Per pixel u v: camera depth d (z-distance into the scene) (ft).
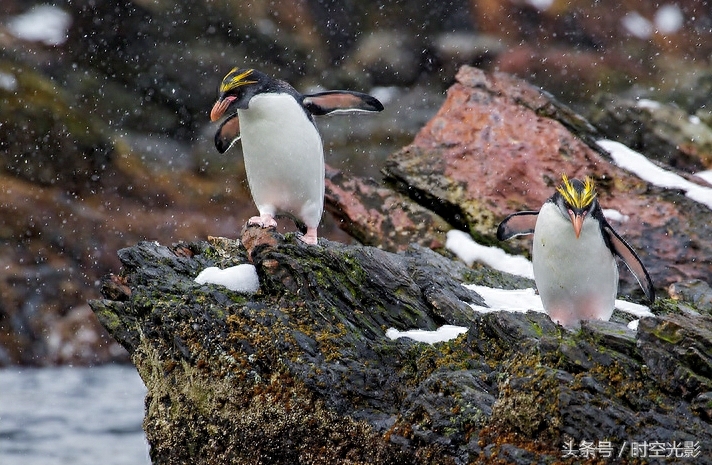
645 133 58.23
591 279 30.48
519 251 48.88
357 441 29.55
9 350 70.85
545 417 25.82
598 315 31.24
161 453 33.65
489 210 50.60
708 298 40.50
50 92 98.89
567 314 31.53
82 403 58.49
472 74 56.59
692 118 58.75
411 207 51.93
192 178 99.50
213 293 33.09
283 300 33.04
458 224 51.39
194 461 32.81
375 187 52.90
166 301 33.40
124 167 95.91
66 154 94.17
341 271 33.83
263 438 30.91
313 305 32.68
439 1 122.62
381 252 35.73
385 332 32.91
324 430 30.07
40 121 94.27
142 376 34.81
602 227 30.58
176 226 90.89
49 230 83.61
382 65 118.83
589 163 51.11
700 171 56.80
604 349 26.53
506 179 51.37
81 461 46.60
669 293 43.75
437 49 119.96
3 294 73.97
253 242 35.53
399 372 30.99
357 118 111.55
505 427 26.68
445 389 28.43
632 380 25.85
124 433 51.83
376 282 34.04
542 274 31.04
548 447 25.68
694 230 47.80
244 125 36.19
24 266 78.48
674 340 25.73
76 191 92.94
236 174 100.99
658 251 47.50
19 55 102.22
